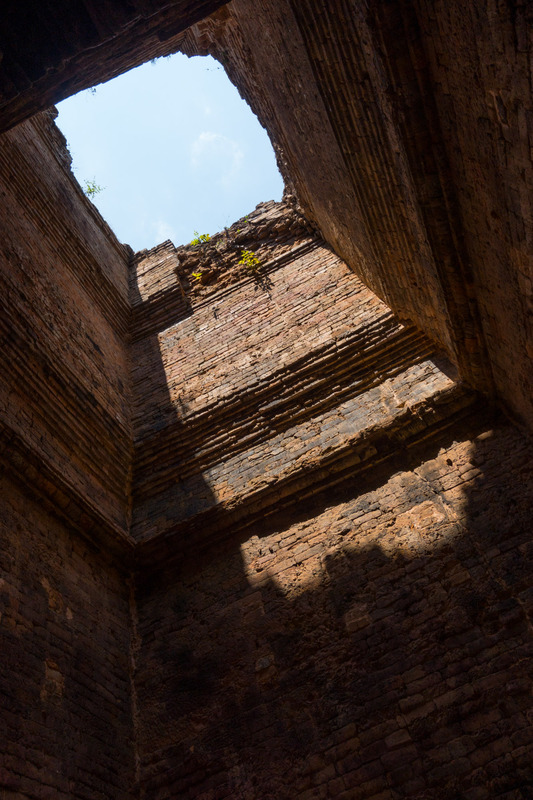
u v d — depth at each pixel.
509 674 5.75
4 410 7.09
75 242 12.06
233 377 10.35
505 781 5.20
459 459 7.52
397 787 5.48
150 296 13.52
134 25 4.37
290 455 8.56
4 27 4.17
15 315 8.20
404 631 6.42
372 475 7.93
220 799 5.95
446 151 5.55
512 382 6.90
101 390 9.94
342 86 6.07
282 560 7.61
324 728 6.07
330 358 9.41
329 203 9.69
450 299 6.72
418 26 4.89
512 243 5.12
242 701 6.59
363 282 10.56
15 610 5.82
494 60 3.99
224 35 10.58
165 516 8.70
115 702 6.67
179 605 7.76
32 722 5.35
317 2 5.41
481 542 6.71
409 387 8.43
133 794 6.17
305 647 6.74
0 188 9.88
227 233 13.97
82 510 7.50
